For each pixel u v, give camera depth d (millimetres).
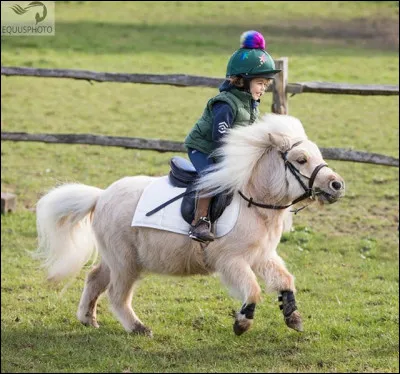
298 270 12539
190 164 9094
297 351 9266
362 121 24156
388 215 15594
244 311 8484
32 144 20406
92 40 35125
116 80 15273
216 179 8367
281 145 8328
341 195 8086
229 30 39281
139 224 8906
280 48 35156
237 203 8531
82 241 9914
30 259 12789
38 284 11633
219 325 10016
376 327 10062
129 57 32000
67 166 18609
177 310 10578
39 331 9742
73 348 9164
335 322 10164
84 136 15250
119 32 37406
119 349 9125
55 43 33875
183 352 9141
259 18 42656
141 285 11656
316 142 21625
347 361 8977
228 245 8477
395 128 23312
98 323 10078
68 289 11484
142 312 10516
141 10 43625
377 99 27266
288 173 8305
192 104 26047
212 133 8516
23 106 24750
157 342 9422
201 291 11445
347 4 46750
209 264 8742
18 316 10273
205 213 8484
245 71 8398
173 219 8750
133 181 9383
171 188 8977
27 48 32438
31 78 28688
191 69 30000
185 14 43000
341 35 38750
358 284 11898
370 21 42344
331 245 13750
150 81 14961
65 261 9898
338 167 18891
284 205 8523
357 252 13477
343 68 31031
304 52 34344
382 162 13602
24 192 16594
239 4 46344
